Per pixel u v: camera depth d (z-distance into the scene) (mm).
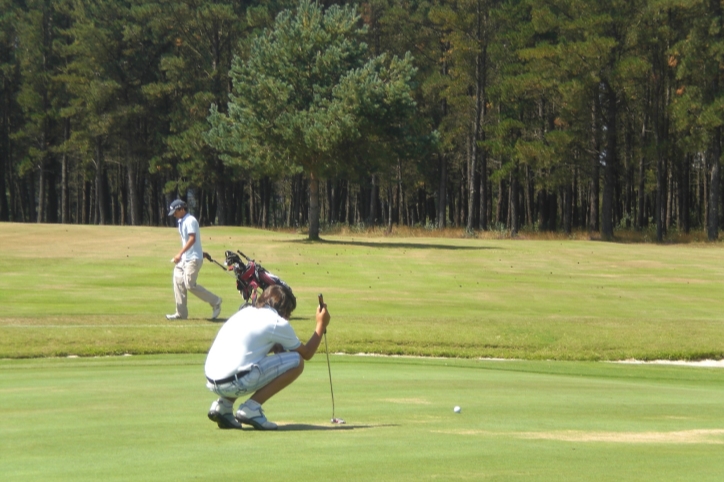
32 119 99250
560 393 12000
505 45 76125
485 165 87312
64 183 100562
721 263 45781
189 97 88750
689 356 20594
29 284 31141
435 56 86688
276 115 56500
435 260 44938
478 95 77750
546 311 27328
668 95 75062
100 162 96812
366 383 12695
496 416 9336
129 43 93375
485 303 29109
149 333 20109
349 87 54344
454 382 13195
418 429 8242
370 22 87250
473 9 76500
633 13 70625
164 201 123125
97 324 21109
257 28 85188
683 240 71938
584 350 20703
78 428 8172
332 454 6805
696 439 8008
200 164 86062
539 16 72062
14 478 5891
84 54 92812
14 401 10305
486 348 20609
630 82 70438
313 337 8492
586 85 68938
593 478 5980
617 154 87938
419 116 83875
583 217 104000
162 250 45375
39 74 96812
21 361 17141
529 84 71938
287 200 117875
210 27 87312
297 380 13070
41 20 96625
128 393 11148
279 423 8625
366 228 80250
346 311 25844
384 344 20328
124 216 109750
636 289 34344
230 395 8047
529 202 92375
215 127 60688
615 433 8289
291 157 57594
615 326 23016
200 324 21688
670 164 87125
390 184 89250
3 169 107875
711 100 66938
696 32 66188
